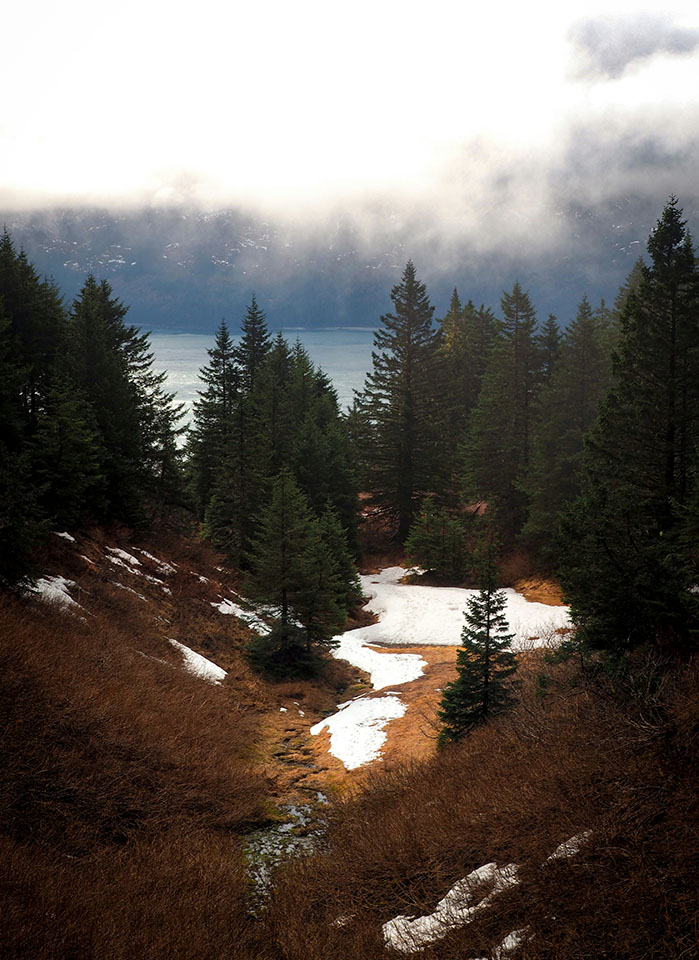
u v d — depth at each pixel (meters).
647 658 10.92
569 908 7.03
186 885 10.25
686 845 7.16
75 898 8.91
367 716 20.69
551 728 11.73
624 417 18.56
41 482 23.92
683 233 18.08
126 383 34.12
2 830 10.65
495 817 9.62
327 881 10.20
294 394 49.88
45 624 17.80
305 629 25.94
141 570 27.64
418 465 50.53
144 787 13.62
